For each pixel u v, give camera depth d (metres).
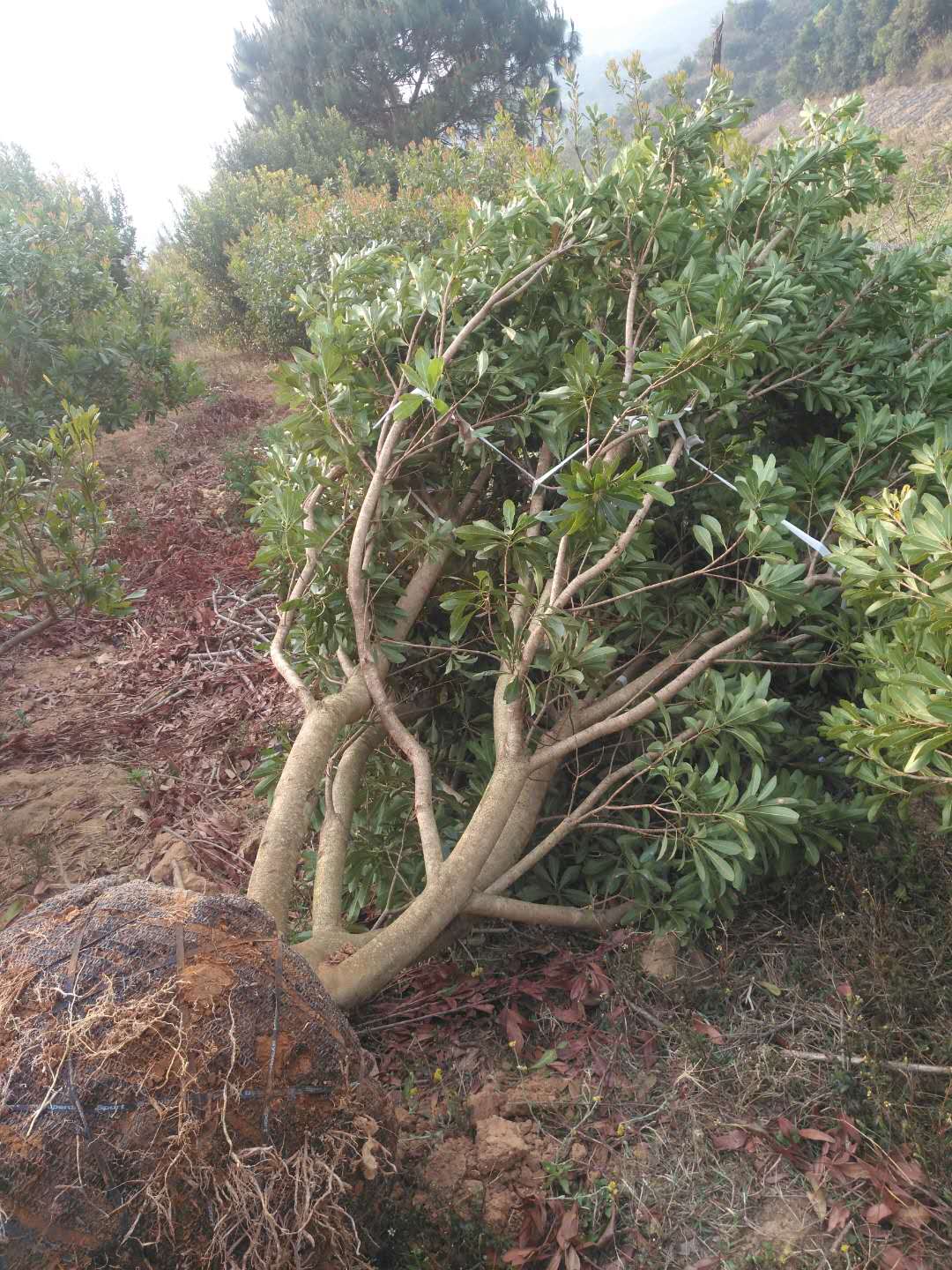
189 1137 1.56
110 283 9.25
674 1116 2.20
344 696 2.77
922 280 3.57
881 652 2.16
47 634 5.87
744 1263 1.86
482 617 3.30
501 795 2.65
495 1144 2.09
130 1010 1.61
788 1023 2.40
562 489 2.45
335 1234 1.68
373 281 3.82
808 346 3.37
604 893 2.96
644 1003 2.54
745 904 2.84
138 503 7.81
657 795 3.07
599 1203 2.01
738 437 3.06
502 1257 1.89
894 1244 1.88
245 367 12.00
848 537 2.52
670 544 3.42
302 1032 1.73
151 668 5.37
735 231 3.58
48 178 12.82
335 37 19.83
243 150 17.31
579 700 3.13
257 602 6.02
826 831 2.74
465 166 11.30
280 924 2.24
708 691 2.85
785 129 3.59
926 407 3.32
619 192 3.19
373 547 3.01
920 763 1.76
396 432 2.93
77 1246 1.52
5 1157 1.53
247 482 7.64
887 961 2.37
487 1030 2.54
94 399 7.60
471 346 3.36
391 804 3.13
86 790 4.16
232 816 3.87
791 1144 2.09
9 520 4.26
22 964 1.70
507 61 20.52
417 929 2.40
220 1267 1.57
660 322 2.82
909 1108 2.03
